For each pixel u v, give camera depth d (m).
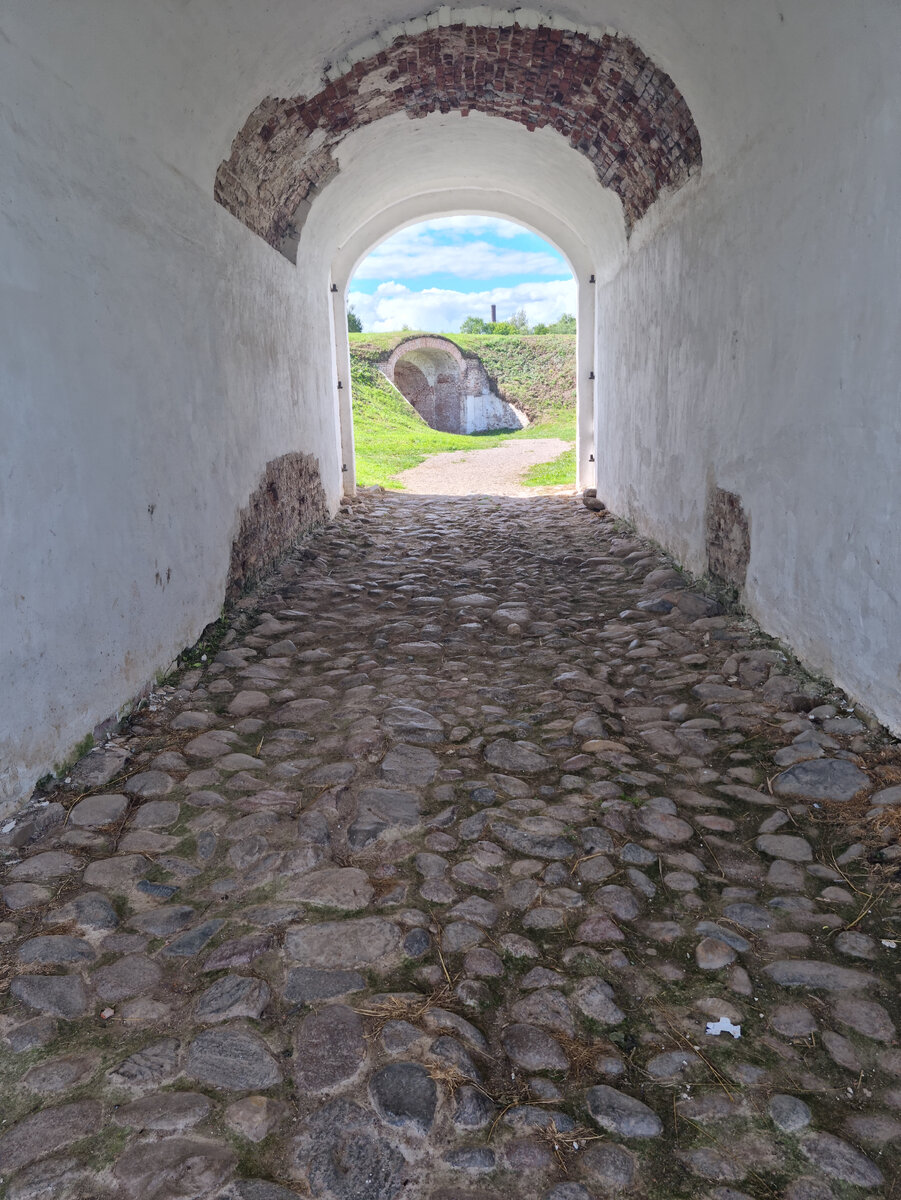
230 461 5.81
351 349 30.09
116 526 3.88
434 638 5.57
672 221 6.55
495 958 2.46
